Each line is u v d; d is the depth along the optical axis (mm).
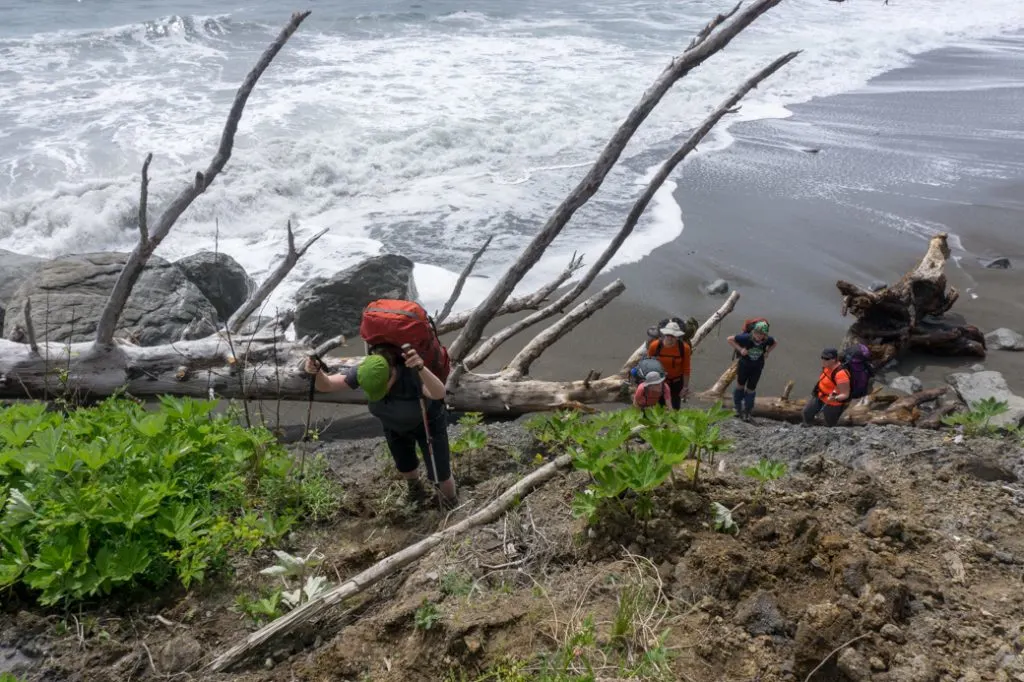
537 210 15961
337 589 4414
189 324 10617
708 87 24672
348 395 8688
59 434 5309
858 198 16453
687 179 17453
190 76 22906
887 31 32906
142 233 7797
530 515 5078
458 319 9383
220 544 4762
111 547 4680
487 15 33219
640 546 4625
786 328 11750
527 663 3879
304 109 20578
